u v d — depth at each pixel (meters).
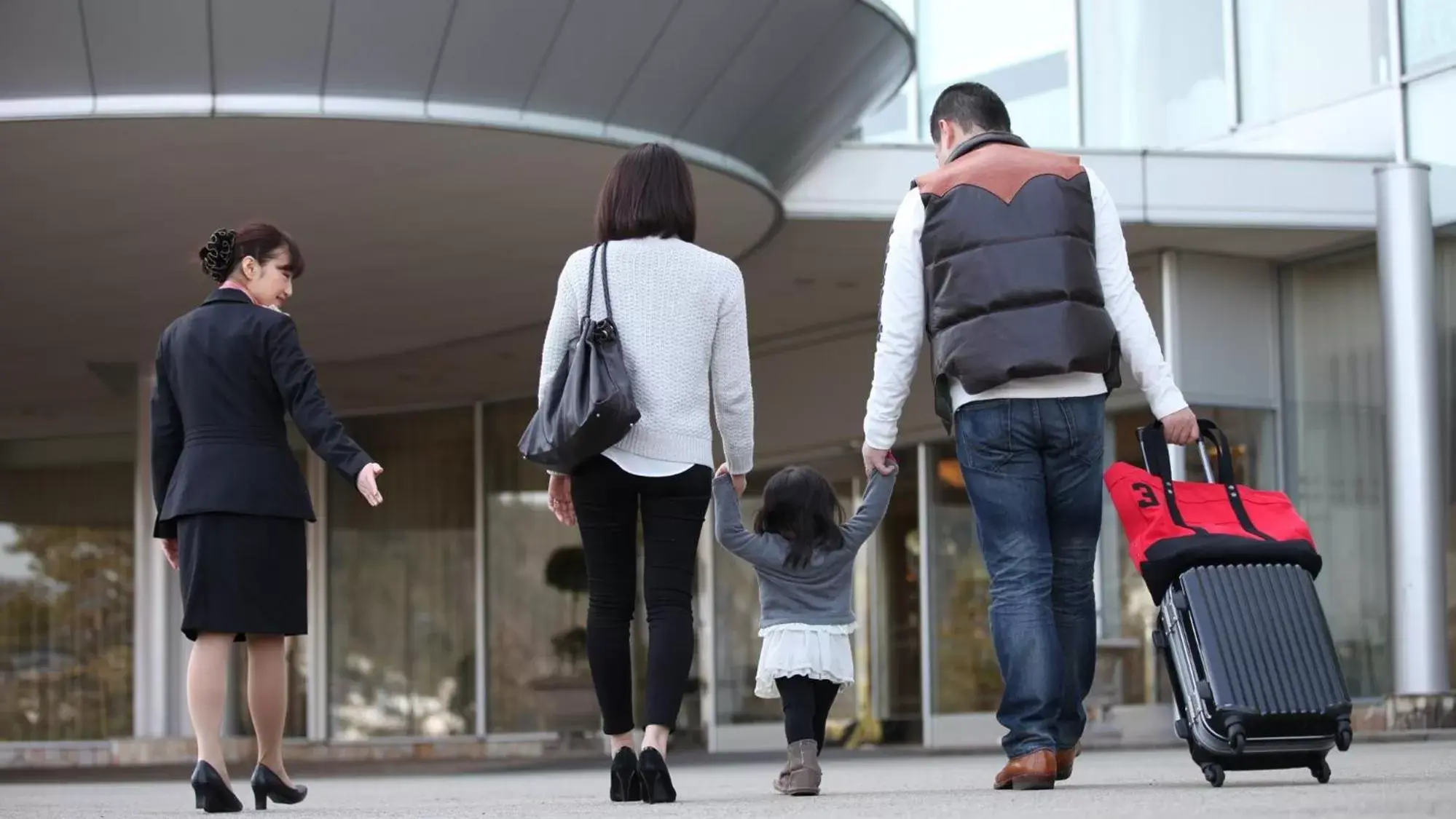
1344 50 14.72
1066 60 15.88
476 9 9.26
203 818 4.63
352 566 21.48
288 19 9.13
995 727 15.70
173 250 12.95
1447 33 13.98
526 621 20.41
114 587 23.09
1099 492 4.82
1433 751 8.85
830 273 14.78
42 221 11.98
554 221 12.31
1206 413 14.71
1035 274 4.61
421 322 16.09
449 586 20.97
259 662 5.14
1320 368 14.95
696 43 9.96
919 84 16.23
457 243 12.97
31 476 23.55
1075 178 4.73
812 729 5.60
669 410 4.64
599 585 4.70
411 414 21.41
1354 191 13.88
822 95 11.16
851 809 3.89
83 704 22.97
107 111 9.46
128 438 23.27
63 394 19.98
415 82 9.55
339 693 21.30
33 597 23.28
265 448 4.97
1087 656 4.98
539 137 10.10
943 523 16.39
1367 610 14.62
